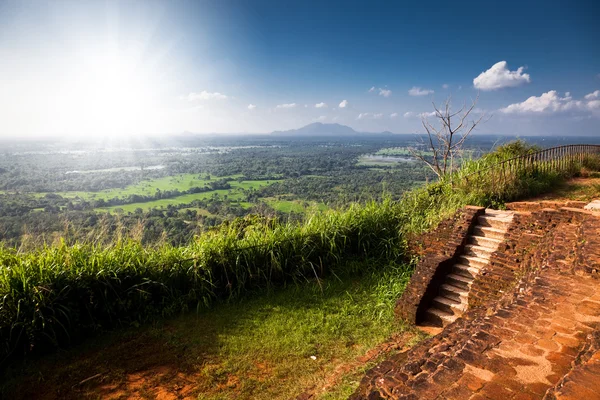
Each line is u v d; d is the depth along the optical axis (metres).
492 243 7.12
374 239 8.69
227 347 5.32
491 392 2.47
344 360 5.09
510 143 13.21
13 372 4.64
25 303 4.85
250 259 7.08
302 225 8.17
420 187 10.79
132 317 5.88
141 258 6.26
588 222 5.73
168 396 4.36
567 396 2.22
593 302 3.61
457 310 6.12
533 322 3.29
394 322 6.15
